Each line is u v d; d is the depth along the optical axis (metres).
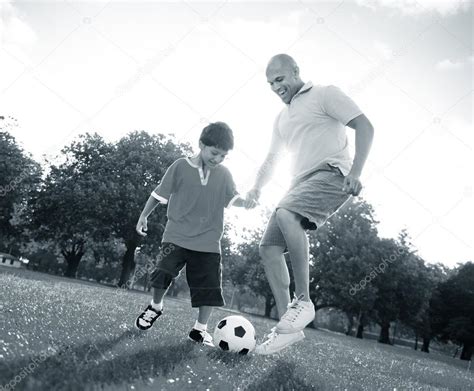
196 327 3.94
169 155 36.12
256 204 4.57
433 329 46.28
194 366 2.58
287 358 4.24
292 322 3.68
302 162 3.93
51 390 1.74
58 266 66.12
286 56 4.04
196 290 3.94
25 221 40.66
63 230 38.22
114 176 35.59
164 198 4.03
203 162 4.10
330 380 3.25
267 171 4.64
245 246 47.75
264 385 2.45
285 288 4.00
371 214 40.94
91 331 3.25
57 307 4.45
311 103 3.86
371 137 3.62
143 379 2.08
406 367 7.29
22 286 6.97
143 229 4.24
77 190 34.78
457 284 45.38
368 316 40.19
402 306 40.19
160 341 3.31
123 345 2.84
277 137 4.55
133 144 36.97
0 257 62.44
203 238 3.95
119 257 50.41
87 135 38.28
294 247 3.64
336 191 3.75
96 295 9.31
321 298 42.56
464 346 44.50
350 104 3.69
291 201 3.71
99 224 33.94
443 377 6.53
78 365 2.11
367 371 5.08
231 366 2.89
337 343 11.95
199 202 4.01
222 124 4.02
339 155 3.86
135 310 6.71
